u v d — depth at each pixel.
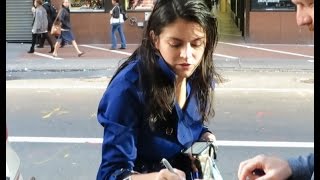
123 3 17.58
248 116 7.93
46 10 16.09
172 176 1.77
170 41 1.88
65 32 14.98
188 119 2.08
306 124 7.45
